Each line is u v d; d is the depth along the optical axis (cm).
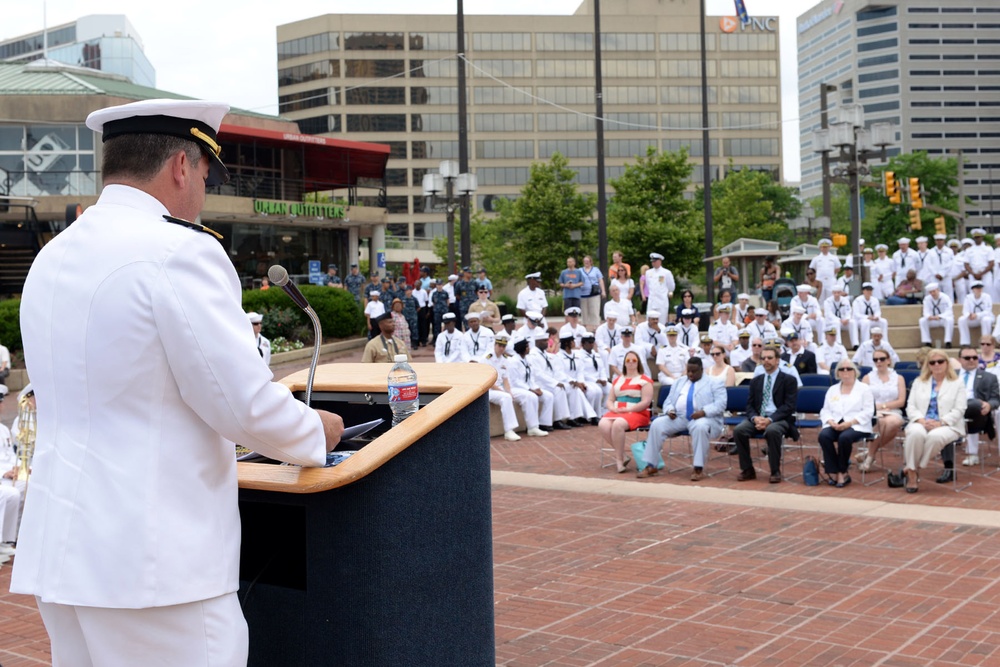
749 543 753
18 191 3022
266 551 288
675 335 1731
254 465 251
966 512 858
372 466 233
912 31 15138
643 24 11475
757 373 1136
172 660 211
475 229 6456
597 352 1730
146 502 207
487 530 280
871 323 2080
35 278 225
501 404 1474
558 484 1066
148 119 226
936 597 593
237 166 3381
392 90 10812
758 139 11756
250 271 3381
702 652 501
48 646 523
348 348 2567
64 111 3041
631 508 913
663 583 641
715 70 11688
